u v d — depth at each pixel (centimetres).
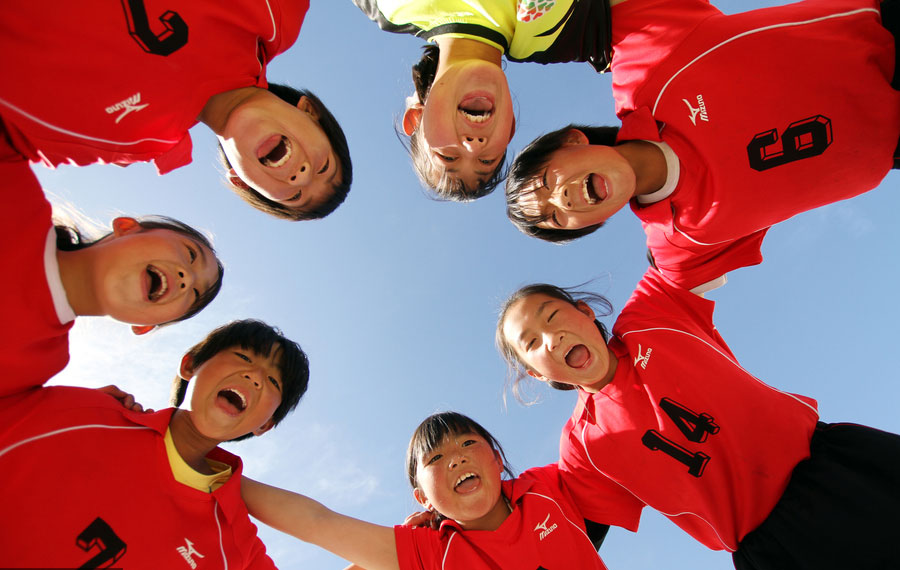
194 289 82
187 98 76
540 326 99
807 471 89
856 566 81
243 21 77
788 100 85
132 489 73
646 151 91
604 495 98
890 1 82
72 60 68
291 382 95
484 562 89
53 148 74
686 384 93
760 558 90
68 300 73
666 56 90
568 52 97
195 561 75
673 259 99
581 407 101
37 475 68
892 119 84
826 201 92
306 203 91
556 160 94
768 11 89
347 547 90
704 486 92
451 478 93
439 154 89
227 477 83
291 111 82
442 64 87
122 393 82
